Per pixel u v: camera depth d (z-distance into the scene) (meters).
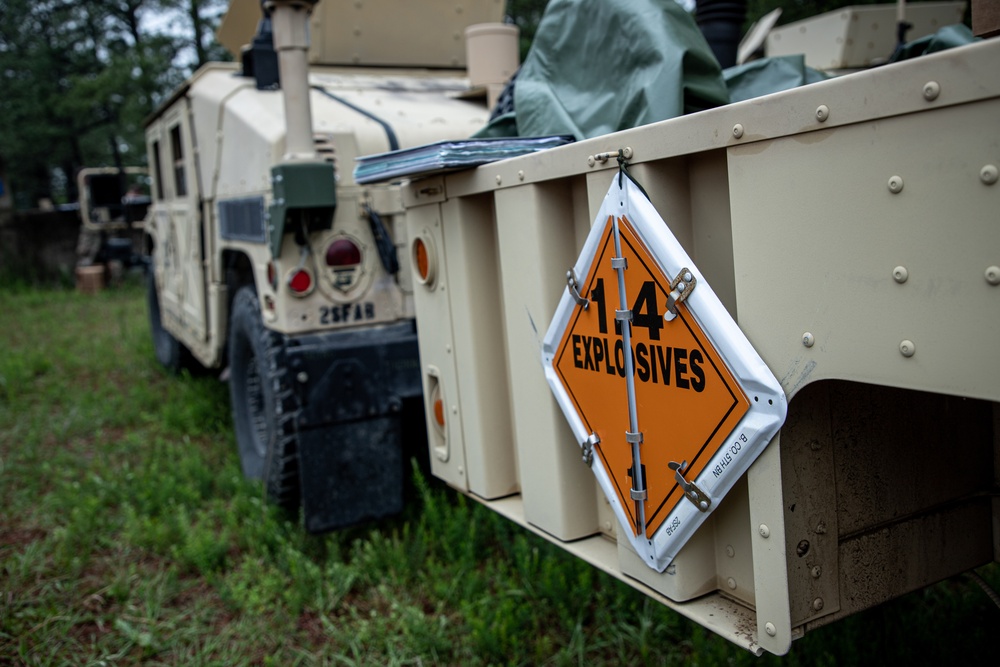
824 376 1.47
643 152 1.78
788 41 5.74
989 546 2.05
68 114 21.34
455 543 3.54
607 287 1.93
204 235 4.89
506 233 2.32
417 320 2.96
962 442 1.98
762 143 1.52
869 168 1.35
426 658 2.91
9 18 22.55
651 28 2.33
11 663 2.95
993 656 2.54
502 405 2.65
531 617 3.06
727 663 2.66
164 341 7.18
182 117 5.01
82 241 15.42
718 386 1.67
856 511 1.78
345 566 3.54
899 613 2.77
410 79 5.14
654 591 2.01
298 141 3.34
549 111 2.61
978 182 1.22
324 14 4.92
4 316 11.66
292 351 3.36
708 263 1.80
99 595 3.40
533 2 14.48
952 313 1.27
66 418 5.84
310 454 3.39
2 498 4.46
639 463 1.93
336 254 3.49
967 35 2.72
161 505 4.20
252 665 2.95
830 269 1.44
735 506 1.85
